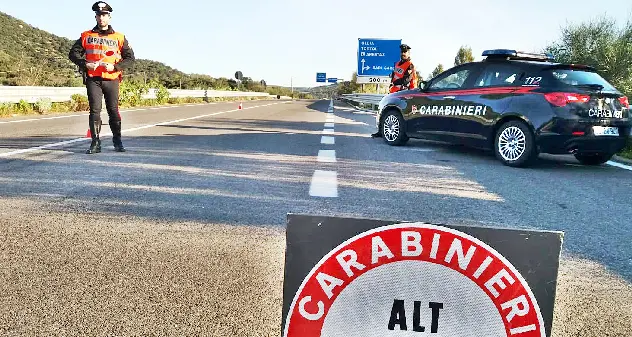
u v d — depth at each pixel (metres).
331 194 4.59
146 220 3.61
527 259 1.08
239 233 3.36
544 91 6.59
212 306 2.30
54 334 2.02
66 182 4.84
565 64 6.74
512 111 6.83
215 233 3.35
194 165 6.03
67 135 9.05
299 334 1.15
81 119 13.25
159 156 6.70
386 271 1.11
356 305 1.12
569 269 2.93
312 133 10.79
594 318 2.31
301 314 1.14
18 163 5.84
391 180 5.40
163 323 2.13
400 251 1.10
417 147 8.68
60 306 2.27
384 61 28.16
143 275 2.62
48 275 2.60
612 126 6.58
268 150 7.60
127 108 22.66
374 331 1.12
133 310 2.24
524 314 1.08
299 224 1.13
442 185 5.23
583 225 3.86
